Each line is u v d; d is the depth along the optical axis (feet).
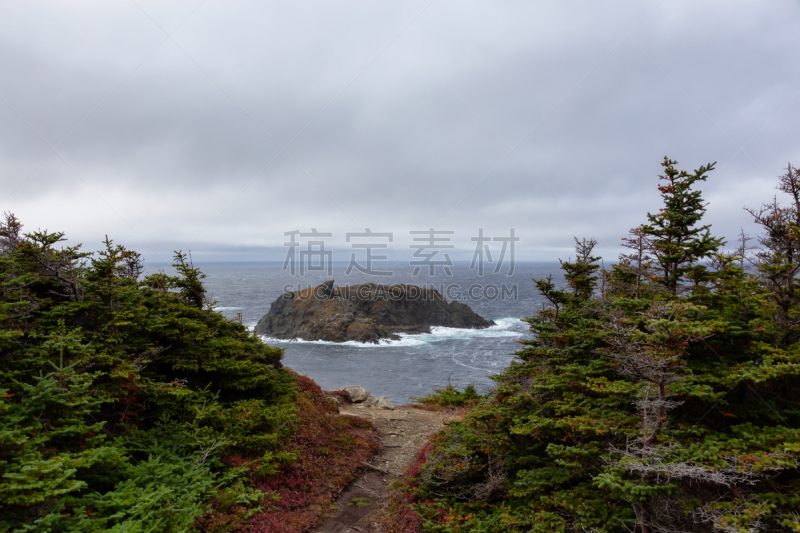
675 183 30.50
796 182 26.99
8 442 17.03
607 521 21.39
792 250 25.62
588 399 27.50
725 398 24.20
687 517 20.43
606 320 31.40
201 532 23.08
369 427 54.13
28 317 27.27
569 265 42.57
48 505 17.48
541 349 35.99
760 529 17.61
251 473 31.55
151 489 22.41
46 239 30.58
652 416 23.08
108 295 30.83
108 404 28.68
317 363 187.83
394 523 29.81
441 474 33.86
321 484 36.29
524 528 24.91
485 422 33.76
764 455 17.57
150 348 32.17
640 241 37.32
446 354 206.18
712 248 28.12
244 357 44.11
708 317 25.61
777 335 24.39
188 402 33.24
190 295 43.83
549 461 28.25
